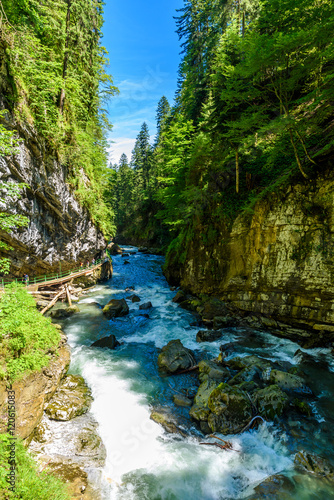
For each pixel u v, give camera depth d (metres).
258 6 21.77
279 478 6.18
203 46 27.02
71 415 8.32
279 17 14.97
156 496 6.01
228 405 8.09
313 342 12.47
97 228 27.94
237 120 15.34
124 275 31.12
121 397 9.50
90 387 10.05
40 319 10.05
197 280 20.78
